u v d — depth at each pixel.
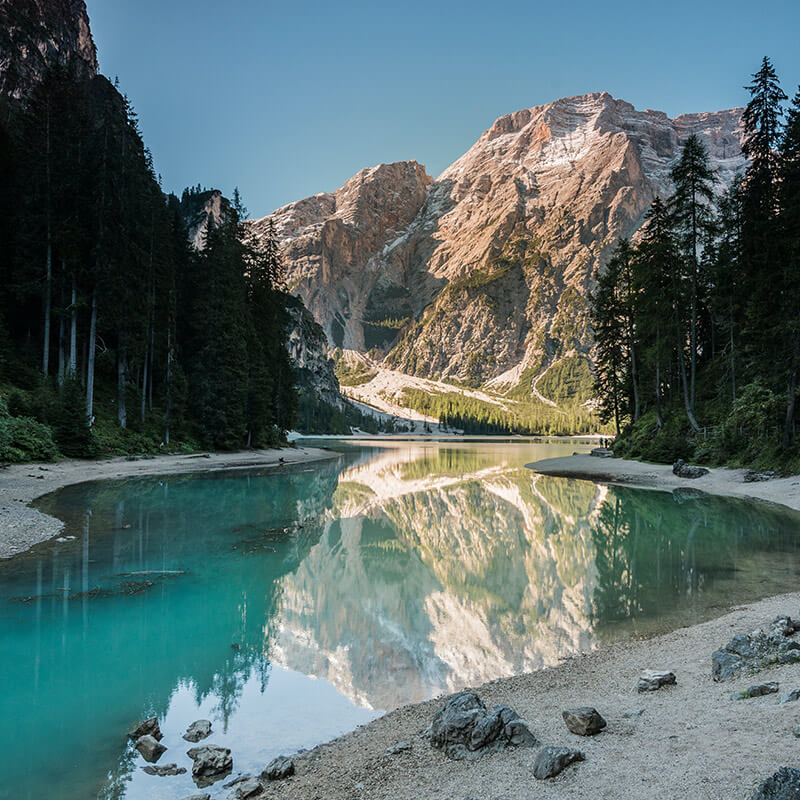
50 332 52.72
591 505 31.20
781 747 5.02
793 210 36.41
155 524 23.47
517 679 9.56
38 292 46.16
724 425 40.44
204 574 16.73
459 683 9.78
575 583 16.31
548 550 21.02
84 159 49.47
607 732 6.34
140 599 14.29
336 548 21.02
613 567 17.62
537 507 31.58
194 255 73.06
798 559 17.55
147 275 54.47
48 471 36.06
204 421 61.81
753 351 40.12
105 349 50.78
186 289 69.44
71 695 9.29
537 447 129.50
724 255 50.41
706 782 4.54
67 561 17.31
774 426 36.47
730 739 5.46
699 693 7.44
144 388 53.88
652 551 19.56
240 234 76.69
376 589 15.95
